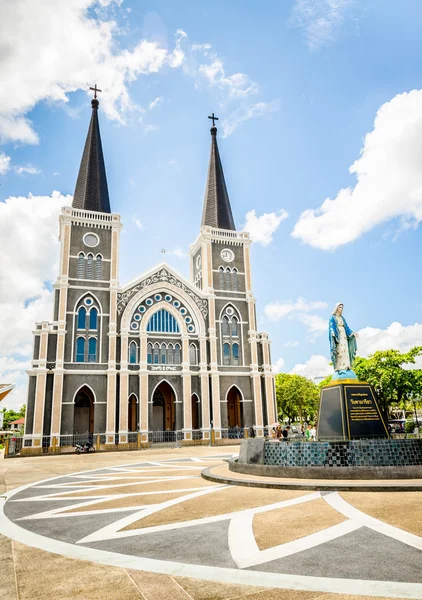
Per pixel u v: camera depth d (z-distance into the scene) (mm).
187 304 47312
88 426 43562
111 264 44875
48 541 7809
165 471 18672
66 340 41469
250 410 46438
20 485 16328
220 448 36625
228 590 5266
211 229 51000
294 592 5105
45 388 39406
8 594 5418
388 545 6680
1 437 55906
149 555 6762
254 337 48562
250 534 7676
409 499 9766
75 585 5633
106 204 48312
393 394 49938
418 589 5039
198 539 7535
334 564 5973
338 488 11102
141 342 43625
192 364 45906
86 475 18594
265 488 12188
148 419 41688
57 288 42812
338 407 15883
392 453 13406
